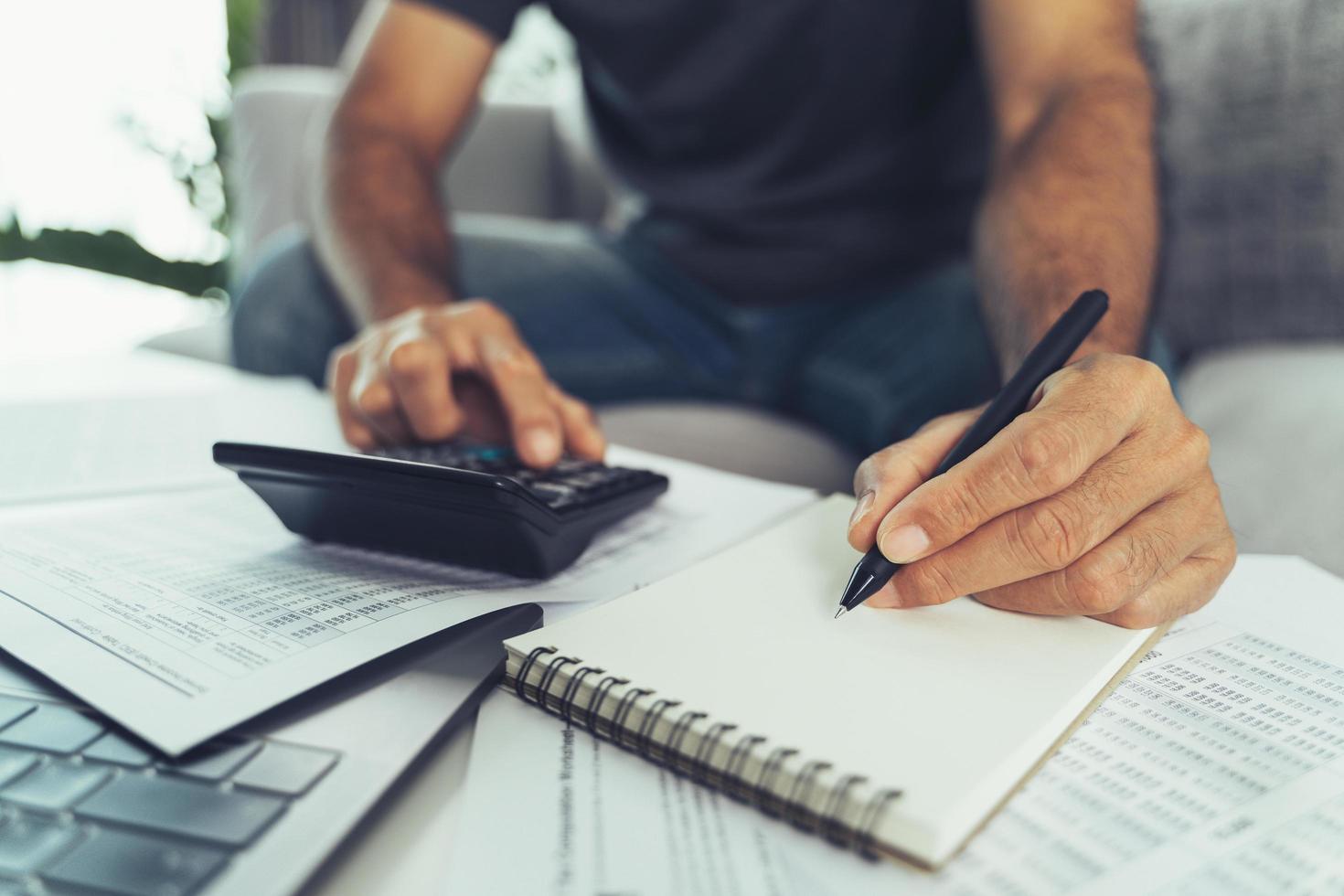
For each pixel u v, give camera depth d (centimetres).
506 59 206
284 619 33
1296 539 59
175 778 24
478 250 100
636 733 27
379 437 55
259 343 87
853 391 77
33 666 28
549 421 48
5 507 47
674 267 106
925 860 22
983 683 29
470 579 39
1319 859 23
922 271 104
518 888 22
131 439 61
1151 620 33
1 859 21
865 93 96
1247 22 97
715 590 36
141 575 37
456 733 29
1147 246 56
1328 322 94
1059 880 22
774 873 22
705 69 100
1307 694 32
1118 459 33
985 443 35
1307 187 93
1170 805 25
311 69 233
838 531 43
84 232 248
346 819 23
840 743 25
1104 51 72
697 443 75
